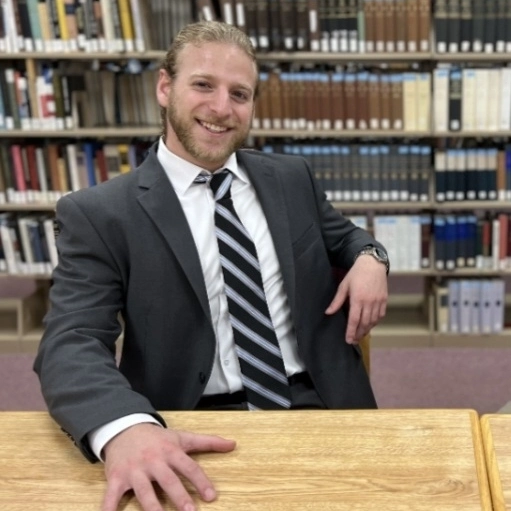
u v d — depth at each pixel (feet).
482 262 10.67
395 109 10.11
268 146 10.41
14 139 11.10
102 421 3.17
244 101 4.57
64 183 10.65
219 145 4.51
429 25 9.90
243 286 4.58
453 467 2.96
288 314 4.84
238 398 4.66
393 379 9.95
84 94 10.26
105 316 4.12
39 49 10.00
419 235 10.62
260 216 4.87
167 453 2.98
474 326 10.87
